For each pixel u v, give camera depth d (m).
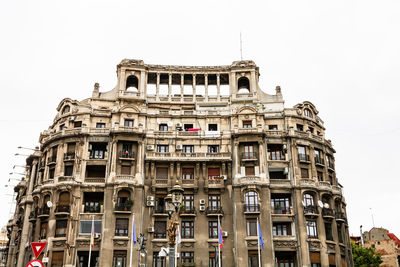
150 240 46.50
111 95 58.66
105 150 52.06
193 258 46.25
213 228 47.81
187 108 58.19
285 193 50.16
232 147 51.88
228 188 49.62
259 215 47.34
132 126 53.06
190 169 51.12
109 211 47.16
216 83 62.47
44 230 48.28
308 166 52.56
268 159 52.31
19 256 53.59
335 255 49.16
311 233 48.53
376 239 89.06
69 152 51.53
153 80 62.12
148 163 50.47
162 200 49.38
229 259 46.41
